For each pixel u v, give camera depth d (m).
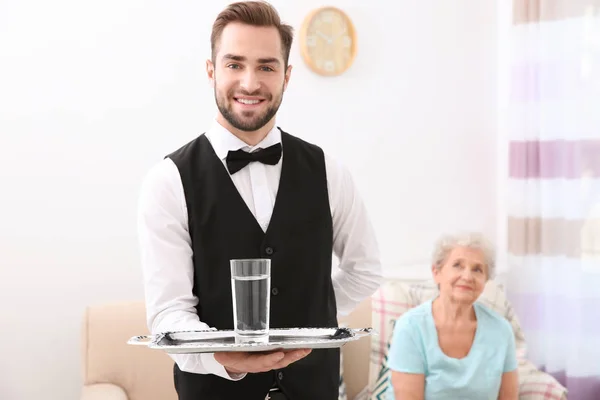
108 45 2.88
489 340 2.30
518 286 3.32
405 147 3.33
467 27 3.42
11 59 2.76
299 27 3.14
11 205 2.77
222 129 1.65
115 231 2.89
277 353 1.26
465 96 3.43
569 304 3.16
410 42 3.33
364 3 3.25
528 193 3.29
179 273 1.55
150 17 2.93
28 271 2.79
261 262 1.26
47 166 2.81
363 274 1.79
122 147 2.90
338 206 1.75
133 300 2.84
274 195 1.68
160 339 1.23
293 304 1.63
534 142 3.27
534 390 2.52
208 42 3.00
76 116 2.84
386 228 3.31
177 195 1.60
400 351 2.28
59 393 2.83
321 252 1.68
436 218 3.40
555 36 3.19
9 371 2.77
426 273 3.29
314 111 3.17
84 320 2.64
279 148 1.67
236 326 1.28
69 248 2.84
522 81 3.28
